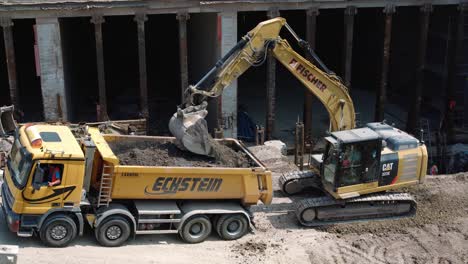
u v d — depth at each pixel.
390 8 26.41
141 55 25.31
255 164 16.16
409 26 31.66
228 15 25.34
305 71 17.70
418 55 27.42
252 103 31.25
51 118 25.30
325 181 17.30
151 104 29.97
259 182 15.83
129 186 14.77
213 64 26.88
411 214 17.84
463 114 29.17
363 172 16.86
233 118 26.45
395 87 33.12
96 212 14.73
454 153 26.67
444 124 28.28
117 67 34.00
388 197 17.34
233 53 16.64
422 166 17.52
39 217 14.14
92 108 29.25
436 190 19.16
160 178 14.94
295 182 18.83
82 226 14.50
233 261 14.80
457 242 16.64
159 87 32.03
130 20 34.16
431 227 17.36
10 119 19.25
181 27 25.23
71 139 14.79
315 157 18.34
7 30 23.86
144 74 25.64
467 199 18.83
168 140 16.95
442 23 29.67
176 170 14.95
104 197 14.65
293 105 31.22
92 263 13.81
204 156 16.09
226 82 16.47
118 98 30.20
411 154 17.33
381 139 16.77
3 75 32.25
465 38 28.41
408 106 31.83
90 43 33.31
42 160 13.80
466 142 28.56
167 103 30.20
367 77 34.62
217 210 15.56
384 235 16.86
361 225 17.22
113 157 14.40
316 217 17.17
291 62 17.47
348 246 16.17
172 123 16.17
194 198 15.45
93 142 14.73
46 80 24.81
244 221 15.92
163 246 15.20
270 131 26.83
